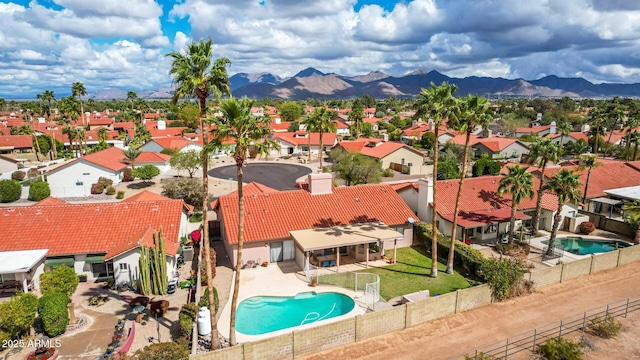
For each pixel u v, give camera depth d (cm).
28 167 8400
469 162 9262
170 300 2992
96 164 6712
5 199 6088
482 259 3409
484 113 3183
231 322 2289
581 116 16312
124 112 17550
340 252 3862
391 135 12925
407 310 2653
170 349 2080
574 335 2577
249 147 2194
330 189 4300
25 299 2394
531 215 4641
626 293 3161
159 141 9844
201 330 2488
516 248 3903
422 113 3216
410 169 8194
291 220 3819
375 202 4253
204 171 2323
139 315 2678
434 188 3250
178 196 5450
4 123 13912
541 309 2914
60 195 6600
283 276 3375
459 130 3241
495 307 2950
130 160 7912
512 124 13625
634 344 2480
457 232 4203
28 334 2484
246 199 4016
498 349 2423
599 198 5288
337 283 3247
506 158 9300
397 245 4109
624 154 9225
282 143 10831
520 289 3116
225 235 3766
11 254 3097
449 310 2830
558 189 3822
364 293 3062
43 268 3225
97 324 2641
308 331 2347
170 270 3288
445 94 3108
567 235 4503
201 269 3170
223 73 2336
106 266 3356
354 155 7025
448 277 3397
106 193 6581
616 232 4606
